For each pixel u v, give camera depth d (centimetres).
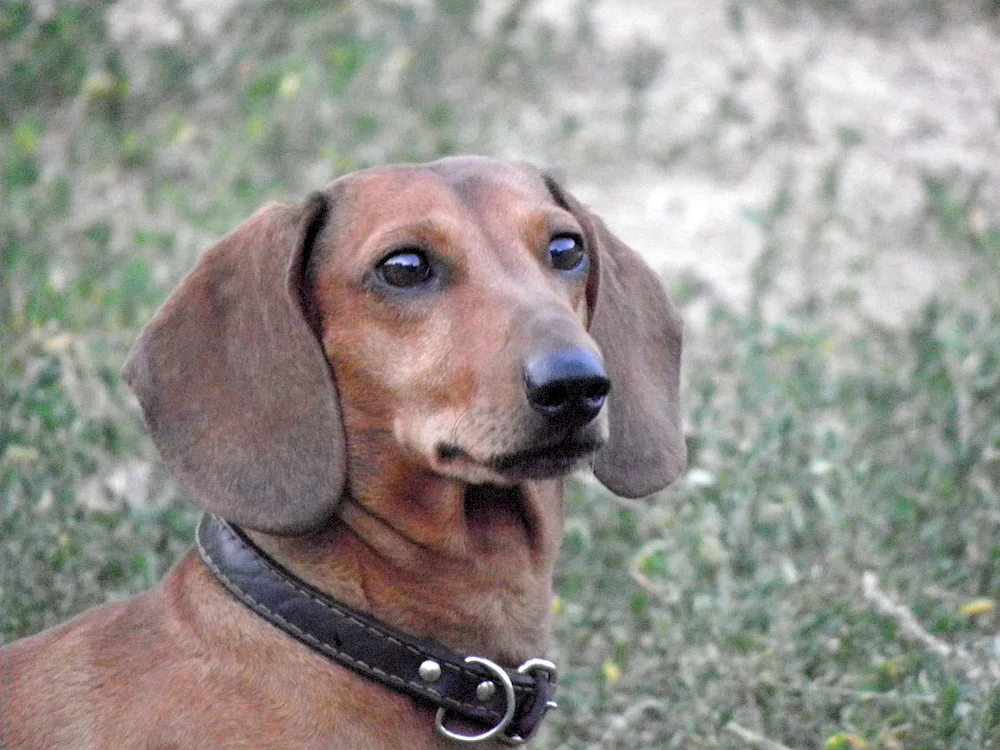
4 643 965
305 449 729
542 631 773
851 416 1268
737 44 2108
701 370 1340
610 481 805
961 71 2144
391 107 1778
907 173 1848
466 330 719
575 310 790
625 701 985
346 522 739
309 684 707
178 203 1557
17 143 1592
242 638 713
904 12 2289
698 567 1048
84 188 1588
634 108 1808
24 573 982
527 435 688
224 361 744
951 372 1266
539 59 1939
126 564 1016
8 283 1305
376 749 711
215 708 701
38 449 1063
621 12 2161
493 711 734
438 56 1877
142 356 747
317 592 718
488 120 1764
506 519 757
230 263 756
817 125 1933
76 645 745
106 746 702
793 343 1380
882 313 1551
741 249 1645
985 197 1803
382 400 738
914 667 959
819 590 1027
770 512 1102
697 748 927
